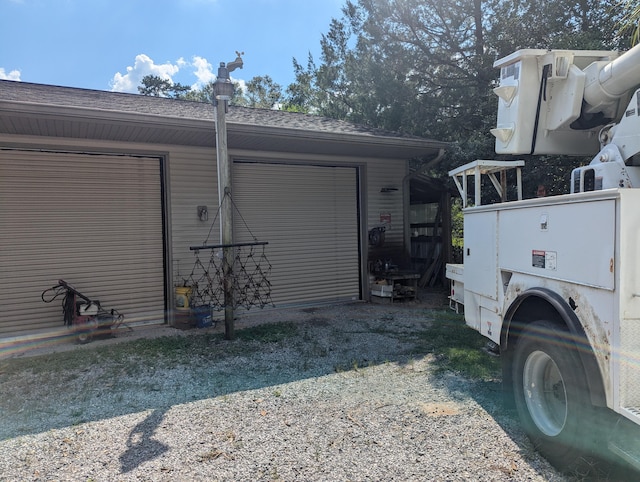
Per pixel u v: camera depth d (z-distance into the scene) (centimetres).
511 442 324
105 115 561
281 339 618
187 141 705
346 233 906
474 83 1231
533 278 311
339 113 1709
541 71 393
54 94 718
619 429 253
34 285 653
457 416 367
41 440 340
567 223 272
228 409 391
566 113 374
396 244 952
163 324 736
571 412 267
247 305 801
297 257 853
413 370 486
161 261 736
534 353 311
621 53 382
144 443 333
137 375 484
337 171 894
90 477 287
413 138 831
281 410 387
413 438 331
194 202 748
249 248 803
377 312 796
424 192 1131
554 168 795
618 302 231
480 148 944
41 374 491
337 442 328
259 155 802
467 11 1214
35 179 650
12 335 640
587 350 254
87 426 363
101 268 693
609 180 317
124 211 707
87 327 633
